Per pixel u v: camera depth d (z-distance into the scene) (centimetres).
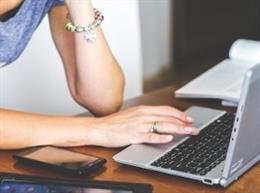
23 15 123
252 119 90
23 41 127
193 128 113
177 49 292
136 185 89
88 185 89
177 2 285
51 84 202
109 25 215
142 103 138
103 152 111
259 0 302
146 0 273
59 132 114
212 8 289
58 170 101
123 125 114
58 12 139
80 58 134
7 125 113
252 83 84
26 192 88
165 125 113
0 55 125
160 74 291
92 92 135
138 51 231
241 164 95
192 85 142
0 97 190
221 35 296
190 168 97
